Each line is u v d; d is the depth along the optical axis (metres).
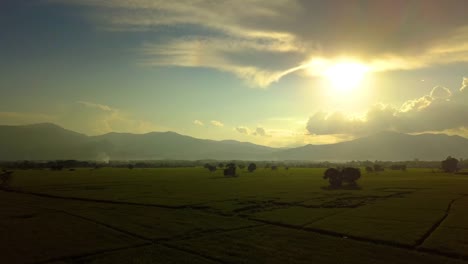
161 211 55.66
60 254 31.66
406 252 31.53
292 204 62.12
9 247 33.84
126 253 32.06
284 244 34.75
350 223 44.09
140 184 105.94
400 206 57.72
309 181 116.38
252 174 166.75
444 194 73.75
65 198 72.88
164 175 157.88
